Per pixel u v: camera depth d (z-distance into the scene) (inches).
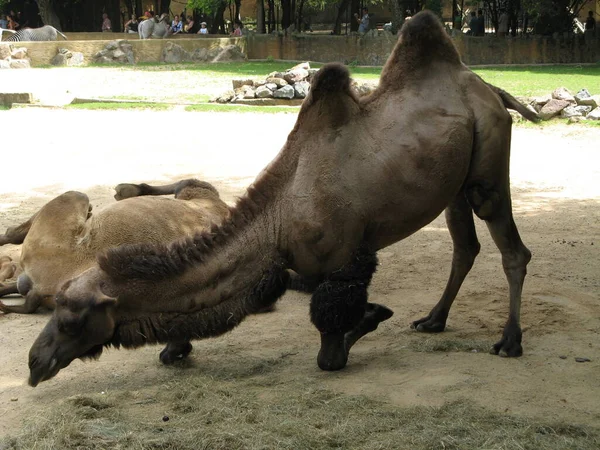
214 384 208.7
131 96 955.3
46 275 253.8
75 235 251.9
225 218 203.0
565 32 1552.7
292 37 1549.0
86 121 769.6
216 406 192.9
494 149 227.8
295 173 207.6
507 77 1138.7
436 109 218.5
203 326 195.3
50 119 784.3
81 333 182.7
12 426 188.1
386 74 223.8
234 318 198.8
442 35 225.6
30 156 589.0
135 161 569.0
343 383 208.8
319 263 208.8
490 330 253.6
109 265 187.2
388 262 340.5
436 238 381.1
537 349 234.2
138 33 1745.8
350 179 207.3
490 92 232.2
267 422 183.5
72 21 2003.0
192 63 1466.5
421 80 221.6
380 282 311.6
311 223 204.7
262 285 201.8
